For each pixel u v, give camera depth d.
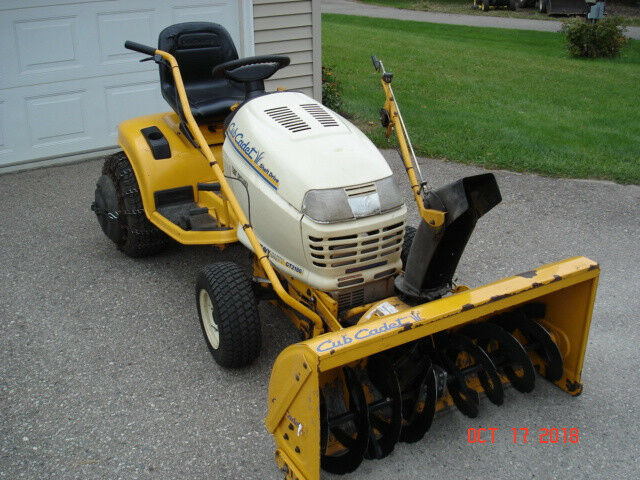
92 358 4.34
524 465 3.50
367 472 3.46
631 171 7.52
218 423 3.77
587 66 15.05
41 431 3.70
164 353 4.40
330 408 3.49
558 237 6.02
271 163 3.81
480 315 3.35
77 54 7.39
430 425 3.44
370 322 3.12
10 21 6.93
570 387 3.99
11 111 7.19
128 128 5.23
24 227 6.13
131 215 5.21
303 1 8.41
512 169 7.66
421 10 27.14
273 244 3.91
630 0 28.69
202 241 4.48
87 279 5.29
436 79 13.11
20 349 4.42
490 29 21.34
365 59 15.27
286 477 3.32
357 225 3.56
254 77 4.38
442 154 8.09
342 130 3.94
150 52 4.72
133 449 3.58
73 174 7.36
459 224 3.42
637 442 3.66
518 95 11.80
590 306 3.75
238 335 3.92
